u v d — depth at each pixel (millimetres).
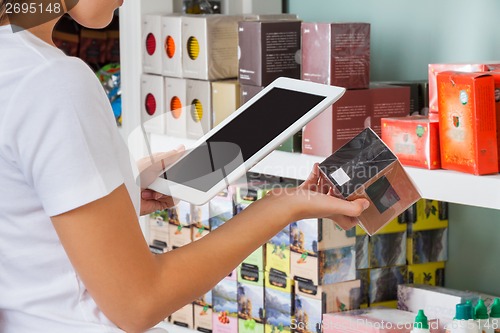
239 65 2340
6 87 937
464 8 2367
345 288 2236
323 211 1119
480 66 1898
